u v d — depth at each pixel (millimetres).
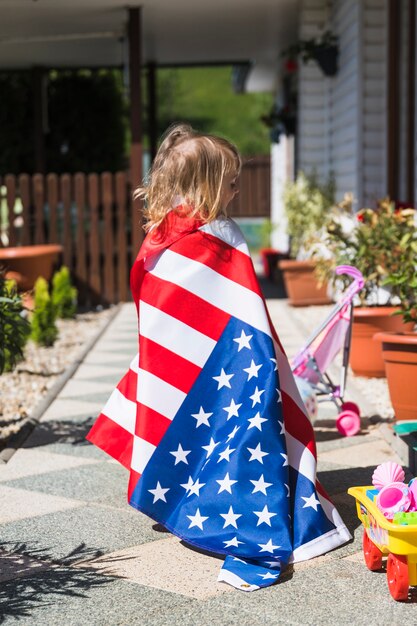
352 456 4738
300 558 3316
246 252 3537
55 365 7645
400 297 5883
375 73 10133
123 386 3730
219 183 3492
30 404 6188
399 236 6512
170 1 11203
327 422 5508
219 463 3396
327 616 2873
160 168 3549
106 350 8211
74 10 11555
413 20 8398
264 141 36375
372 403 5922
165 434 3475
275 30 13602
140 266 3557
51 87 16906
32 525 3756
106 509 3959
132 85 11484
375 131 10242
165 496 3453
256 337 3453
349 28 10633
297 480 3449
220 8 11773
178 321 3484
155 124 16547
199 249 3500
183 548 3494
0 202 11633
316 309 10453
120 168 17469
